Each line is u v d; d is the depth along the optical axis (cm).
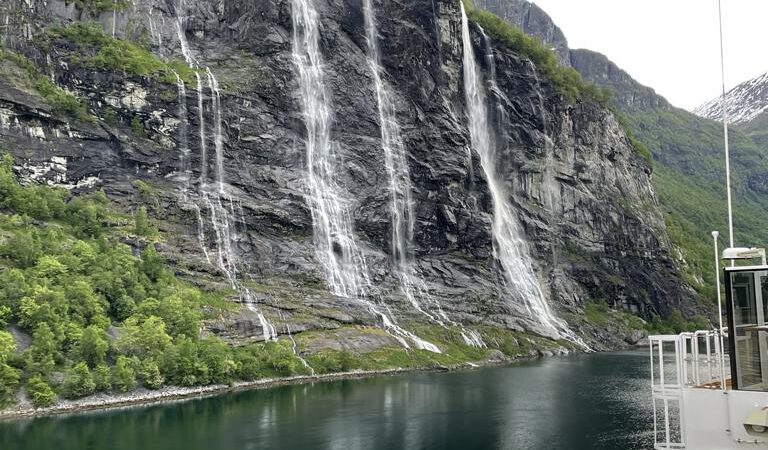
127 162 10588
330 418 5847
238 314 8950
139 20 12188
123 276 7981
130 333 6988
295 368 8362
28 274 7075
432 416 5978
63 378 6197
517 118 16325
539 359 11562
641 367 9994
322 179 12494
